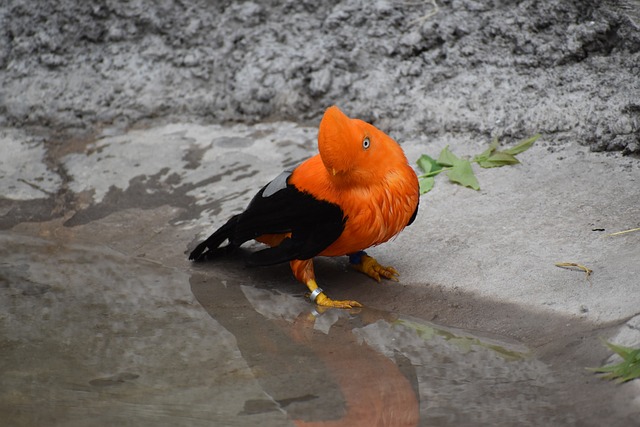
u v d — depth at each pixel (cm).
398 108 1231
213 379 771
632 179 1017
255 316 891
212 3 1404
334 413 702
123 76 1367
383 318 862
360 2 1336
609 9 1223
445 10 1293
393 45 1282
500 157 1091
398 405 704
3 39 1436
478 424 664
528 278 868
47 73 1394
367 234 835
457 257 929
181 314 903
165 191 1152
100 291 961
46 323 898
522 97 1178
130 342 850
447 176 1091
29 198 1173
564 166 1069
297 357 803
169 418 702
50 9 1438
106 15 1419
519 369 743
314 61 1295
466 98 1205
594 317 785
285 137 1245
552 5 1245
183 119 1317
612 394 671
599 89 1145
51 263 1027
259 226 873
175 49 1377
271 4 1381
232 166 1188
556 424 651
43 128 1335
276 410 707
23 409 727
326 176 827
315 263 980
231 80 1327
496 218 986
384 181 823
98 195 1162
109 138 1295
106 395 747
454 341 806
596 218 952
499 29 1249
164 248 1038
